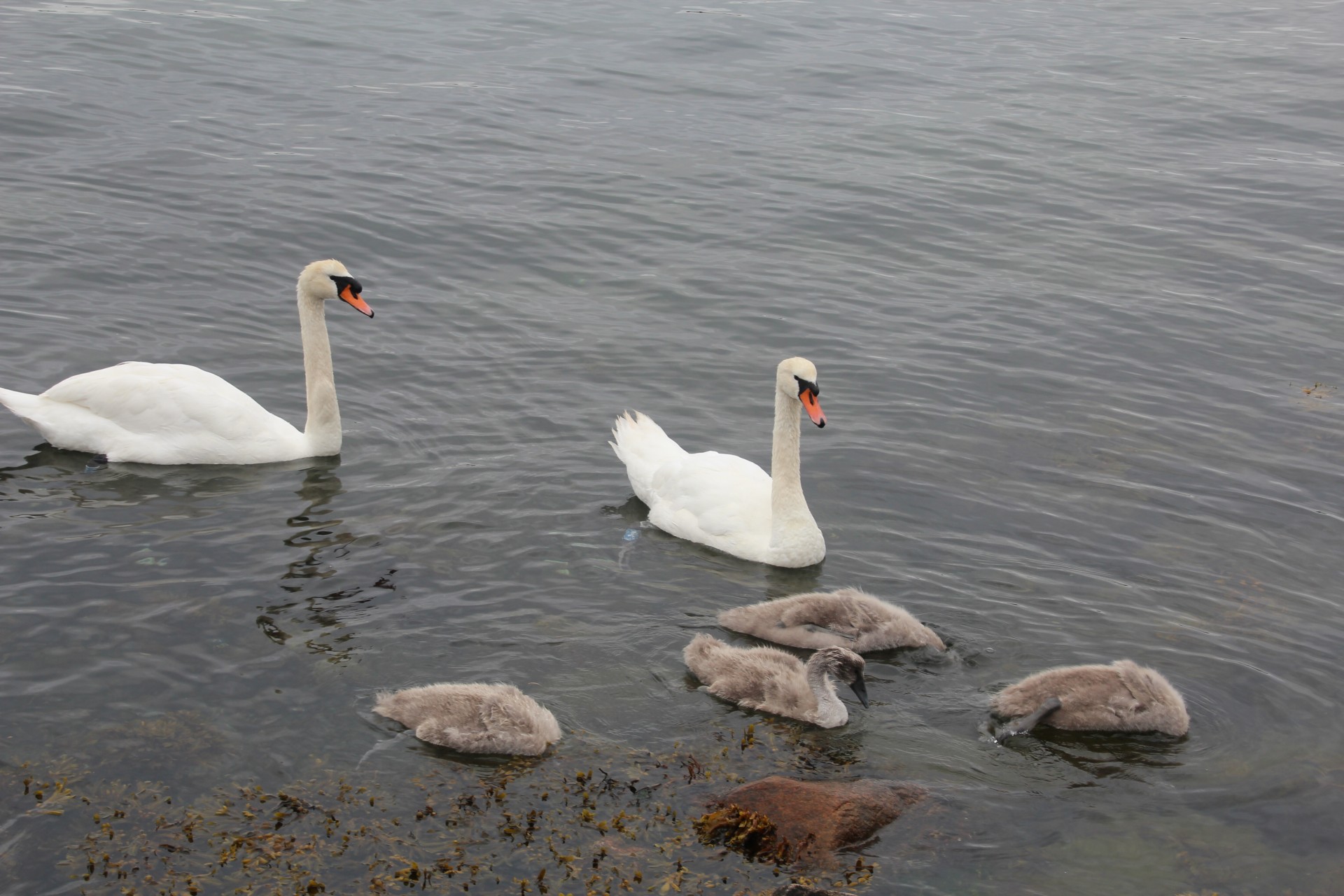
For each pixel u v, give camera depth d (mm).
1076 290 20984
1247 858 8734
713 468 13805
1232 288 21281
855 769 9578
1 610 10883
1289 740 10125
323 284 14188
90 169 22953
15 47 29234
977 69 33938
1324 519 14062
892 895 8242
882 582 12492
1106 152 27969
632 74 31703
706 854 8516
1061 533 13531
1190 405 17031
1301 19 41281
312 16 34562
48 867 8078
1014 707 10305
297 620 11055
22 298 17922
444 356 17578
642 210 23484
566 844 8539
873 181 25578
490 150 25953
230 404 14406
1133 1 43406
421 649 10773
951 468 14984
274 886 8016
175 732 9477
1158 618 11922
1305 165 27422
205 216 21594
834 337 18828
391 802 8859
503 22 35625
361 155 25078
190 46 30828
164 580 11570
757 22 37219
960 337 18984
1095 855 8703
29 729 9375
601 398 16641
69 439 14219
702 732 9953
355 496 13609
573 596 11875
